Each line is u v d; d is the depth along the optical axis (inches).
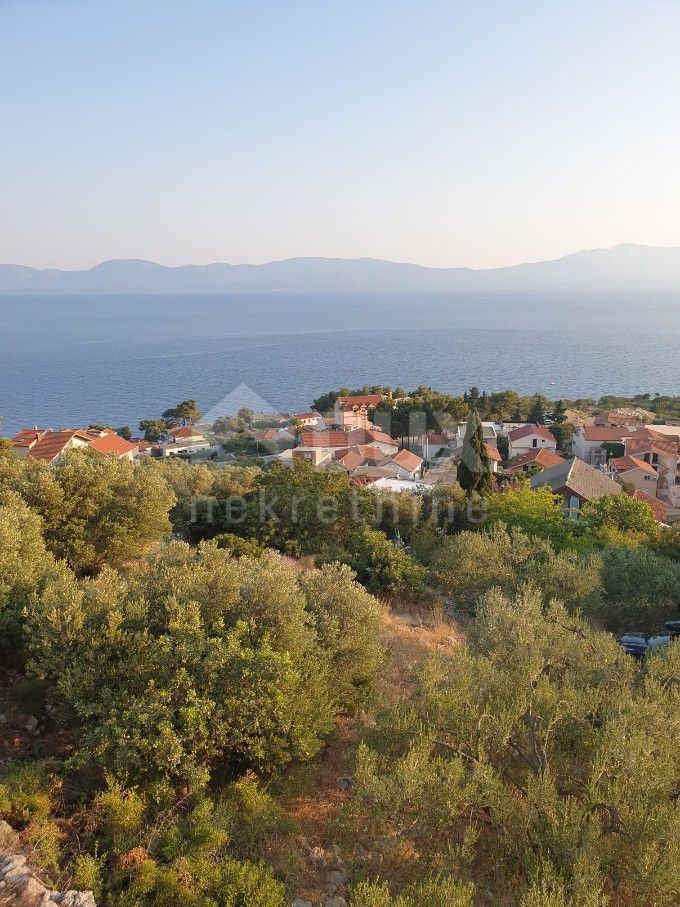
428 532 928.3
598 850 247.6
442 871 243.8
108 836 239.9
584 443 2561.5
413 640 555.2
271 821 266.5
